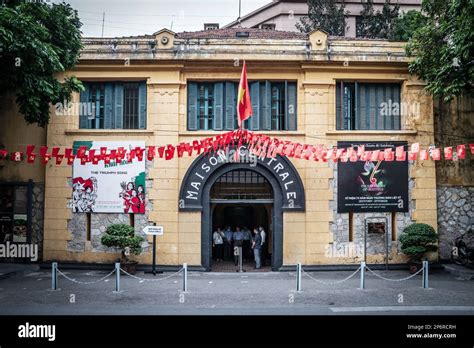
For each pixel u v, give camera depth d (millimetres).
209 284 17422
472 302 14359
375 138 20766
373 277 19016
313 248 20359
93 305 13969
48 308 13555
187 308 13586
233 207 26953
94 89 21219
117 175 20594
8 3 16062
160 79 20734
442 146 21453
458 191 21422
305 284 17375
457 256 20672
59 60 17641
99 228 20609
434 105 21516
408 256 20562
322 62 20609
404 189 20734
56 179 20672
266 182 21203
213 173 20641
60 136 20719
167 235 20344
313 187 20516
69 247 20594
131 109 21078
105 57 20609
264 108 20938
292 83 21172
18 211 21016
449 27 17656
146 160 20562
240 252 20875
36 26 15414
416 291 16000
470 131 21594
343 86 21125
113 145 20656
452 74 17828
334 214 20562
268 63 20688
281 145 17125
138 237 19375
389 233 20703
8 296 15180
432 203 20766
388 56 20734
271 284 17406
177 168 20516
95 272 20000
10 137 21078
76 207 20594
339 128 21000
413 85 20922
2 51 15102
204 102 21141
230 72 20906
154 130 20609
